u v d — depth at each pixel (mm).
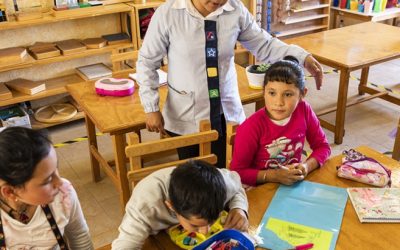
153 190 1185
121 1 3488
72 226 1262
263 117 1588
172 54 1860
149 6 3465
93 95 2332
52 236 1181
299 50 1914
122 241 1149
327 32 3549
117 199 2662
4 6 3004
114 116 2100
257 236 1226
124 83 2340
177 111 1970
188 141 1508
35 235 1157
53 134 3451
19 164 929
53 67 3555
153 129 1974
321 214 1321
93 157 2748
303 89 1564
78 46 3367
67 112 3473
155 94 1931
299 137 1630
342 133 3188
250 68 2385
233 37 1854
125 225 1178
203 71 1855
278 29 4559
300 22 4695
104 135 3402
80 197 2688
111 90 2289
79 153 3182
